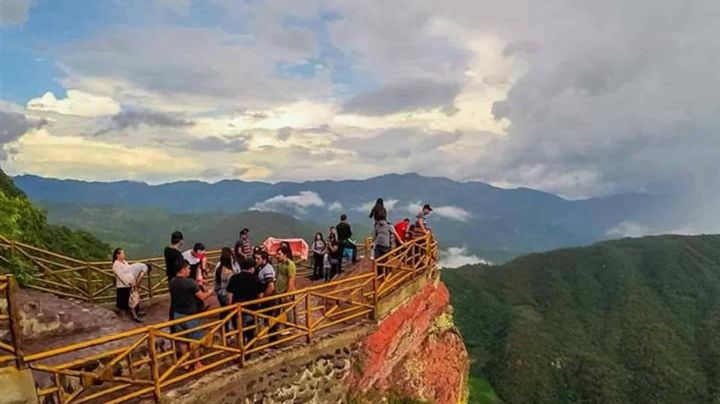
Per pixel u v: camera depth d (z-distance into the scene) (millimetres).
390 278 17141
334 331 14344
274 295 12328
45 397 8789
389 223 19156
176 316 11055
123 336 8945
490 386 92688
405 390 17547
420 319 19734
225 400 10617
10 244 15023
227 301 12820
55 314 11930
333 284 14086
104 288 16906
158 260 18047
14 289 7805
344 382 14227
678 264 139500
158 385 9352
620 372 93500
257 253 13055
